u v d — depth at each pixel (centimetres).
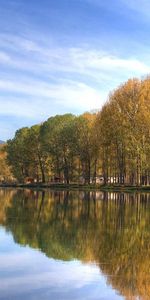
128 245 2544
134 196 7538
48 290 1641
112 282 1752
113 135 9588
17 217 3969
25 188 12412
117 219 3878
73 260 2117
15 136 15700
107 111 9769
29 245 2484
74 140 12094
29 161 14538
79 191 9788
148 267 1991
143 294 1608
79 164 13150
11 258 2142
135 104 9356
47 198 6944
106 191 9562
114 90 9838
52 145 13050
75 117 13275
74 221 3706
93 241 2664
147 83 9488
